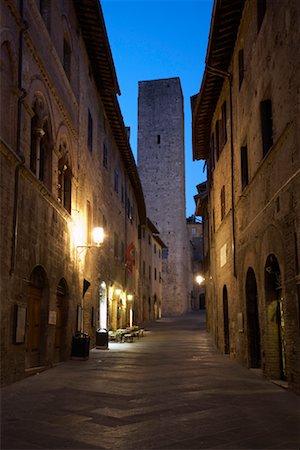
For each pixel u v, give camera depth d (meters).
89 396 9.66
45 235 13.80
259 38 12.60
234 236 16.34
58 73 15.85
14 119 11.51
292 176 9.55
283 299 10.24
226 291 19.38
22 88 11.71
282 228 10.30
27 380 11.67
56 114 15.47
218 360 16.75
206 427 7.09
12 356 11.04
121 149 31.20
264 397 9.53
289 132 9.84
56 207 15.05
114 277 28.89
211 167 24.08
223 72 17.34
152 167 66.38
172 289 63.44
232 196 16.64
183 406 8.66
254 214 13.22
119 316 30.61
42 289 14.07
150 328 38.81
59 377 12.28
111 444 6.23
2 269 10.37
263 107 12.59
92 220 21.97
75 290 17.88
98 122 24.25
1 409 8.38
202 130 24.33
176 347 22.41
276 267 11.79
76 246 18.22
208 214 28.53
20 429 7.01
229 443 6.23
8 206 10.73
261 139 12.48
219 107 20.38
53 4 15.36
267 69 11.79
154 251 55.38
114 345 23.53
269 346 11.83
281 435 6.62
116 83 23.69
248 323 14.30
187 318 54.69
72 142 17.86
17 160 11.08
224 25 15.69
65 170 17.48
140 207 42.88
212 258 24.14
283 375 11.65
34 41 13.08
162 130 67.00
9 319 10.80
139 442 6.32
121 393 10.03
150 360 16.73
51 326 14.38
